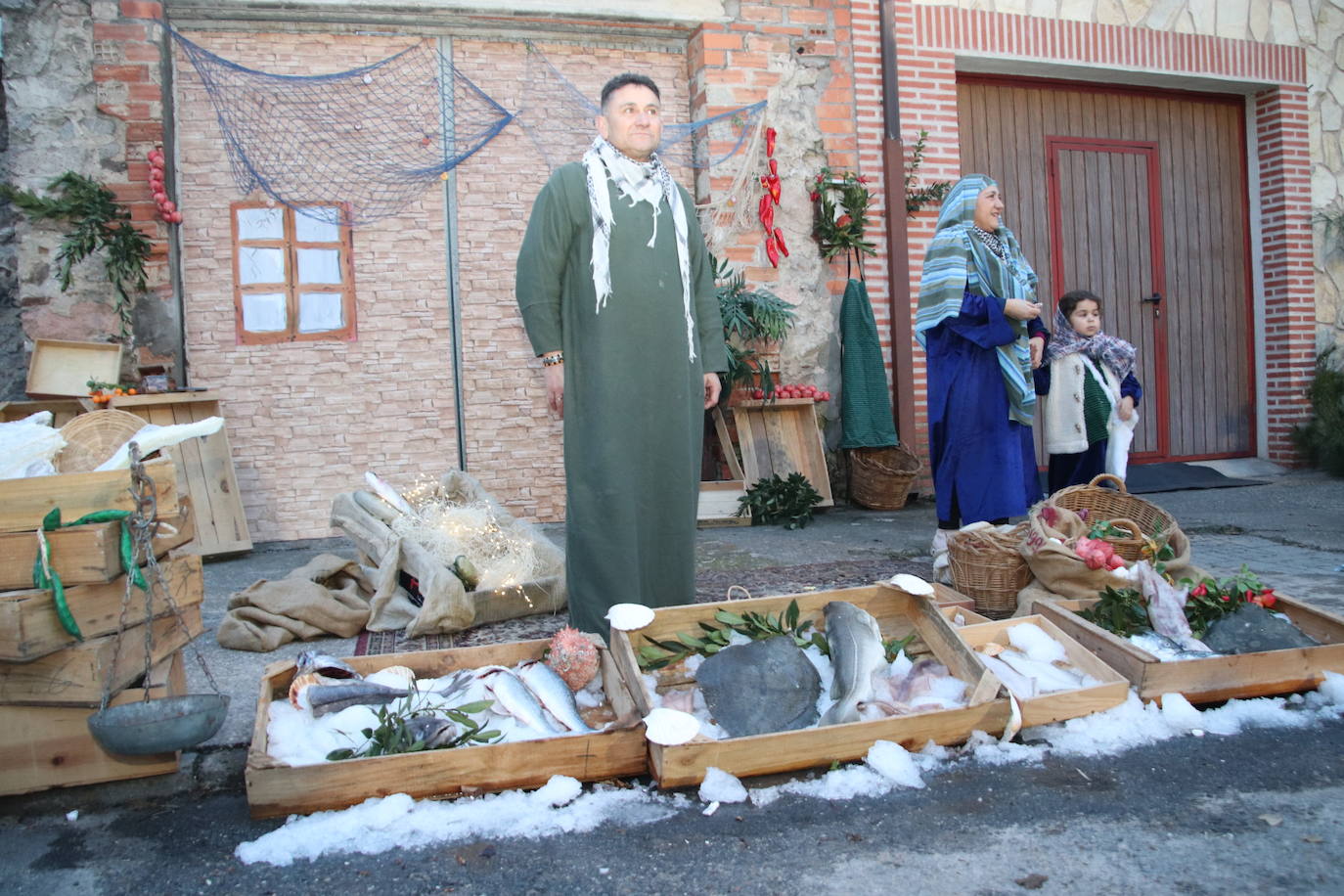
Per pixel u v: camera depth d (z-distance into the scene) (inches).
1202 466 322.3
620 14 253.1
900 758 92.0
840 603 111.3
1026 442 180.7
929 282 170.2
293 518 238.8
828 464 273.6
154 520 90.5
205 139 233.5
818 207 271.0
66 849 82.3
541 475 254.2
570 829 83.4
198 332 233.6
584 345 123.0
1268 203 327.9
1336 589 155.5
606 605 123.3
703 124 262.7
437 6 239.9
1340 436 308.8
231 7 231.6
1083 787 89.6
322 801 84.9
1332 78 328.5
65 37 220.5
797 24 268.8
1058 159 309.7
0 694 89.9
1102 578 126.2
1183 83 316.2
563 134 255.3
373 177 242.7
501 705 96.8
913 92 279.1
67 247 215.8
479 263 249.4
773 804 87.6
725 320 248.4
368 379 243.4
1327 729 101.4
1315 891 72.0
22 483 87.4
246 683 122.4
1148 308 322.3
